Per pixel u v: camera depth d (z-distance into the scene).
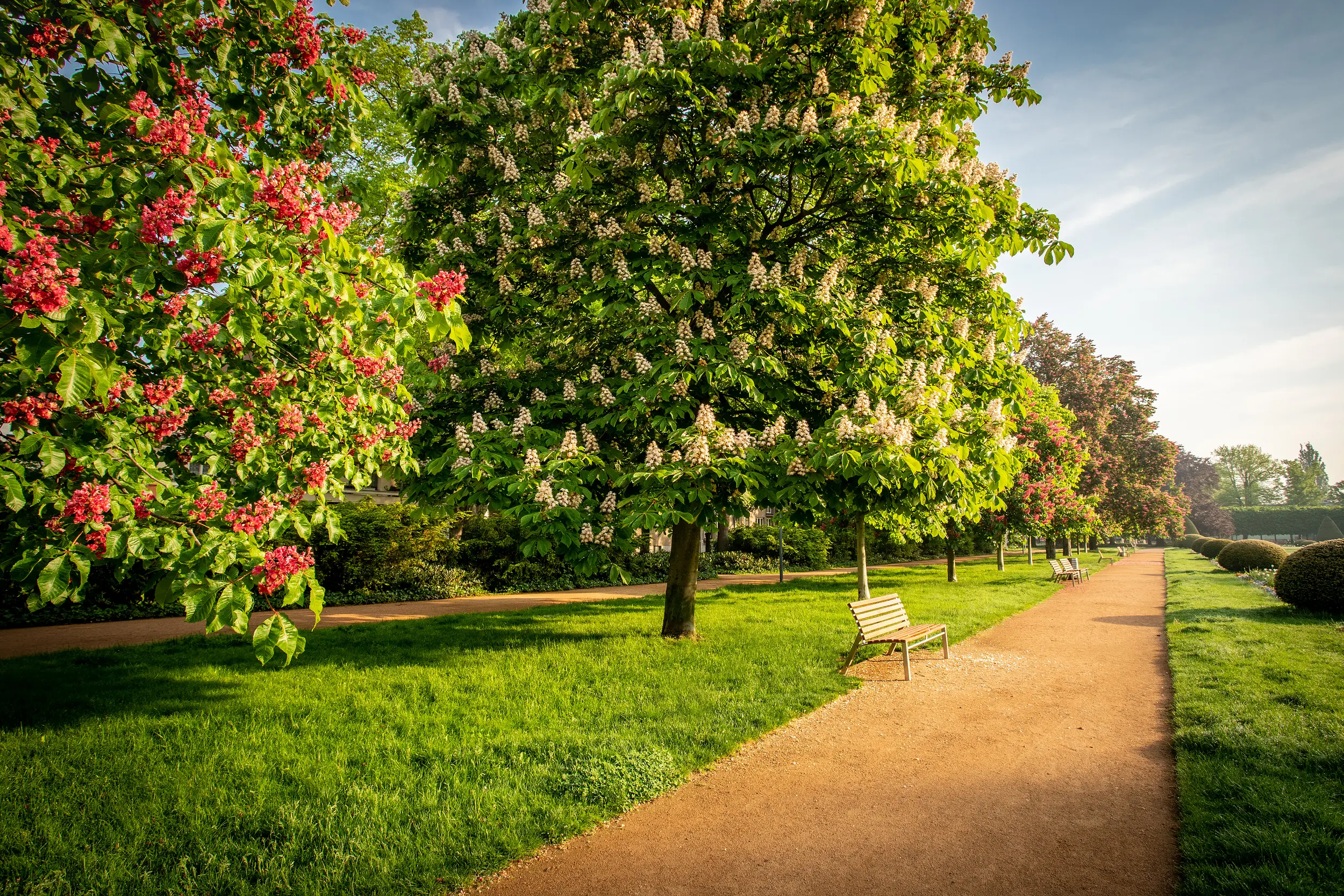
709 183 8.93
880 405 7.09
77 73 4.11
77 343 2.98
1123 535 46.66
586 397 8.62
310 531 4.30
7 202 3.23
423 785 4.45
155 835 3.79
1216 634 9.60
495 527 17.67
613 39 9.11
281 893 3.29
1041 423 20.70
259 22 4.80
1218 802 4.13
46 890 3.23
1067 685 7.40
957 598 14.77
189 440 4.55
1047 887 3.44
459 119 9.12
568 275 8.70
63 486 3.51
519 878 3.56
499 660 8.05
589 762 4.76
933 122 8.57
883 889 3.46
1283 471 125.88
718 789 4.68
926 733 5.82
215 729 5.49
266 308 4.16
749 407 9.02
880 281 9.45
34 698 6.16
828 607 13.35
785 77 7.92
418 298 4.00
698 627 10.66
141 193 3.68
